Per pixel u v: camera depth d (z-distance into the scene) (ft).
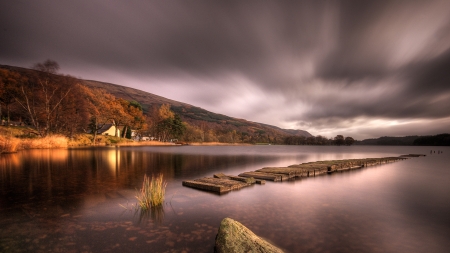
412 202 31.45
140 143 244.22
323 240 18.43
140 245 16.24
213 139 444.55
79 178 42.78
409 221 23.61
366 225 22.15
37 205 25.34
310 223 22.18
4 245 15.87
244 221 22.21
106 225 19.93
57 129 171.22
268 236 18.92
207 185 35.19
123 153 111.75
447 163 106.73
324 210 26.53
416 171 71.31
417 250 17.19
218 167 66.44
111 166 61.46
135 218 21.88
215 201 28.86
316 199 31.55
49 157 78.33
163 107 351.25
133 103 299.79
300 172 53.31
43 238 17.10
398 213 26.23
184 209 25.08
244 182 40.52
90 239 17.06
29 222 20.31
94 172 50.37
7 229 18.69
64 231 18.44
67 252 15.05
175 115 340.80
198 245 16.42
